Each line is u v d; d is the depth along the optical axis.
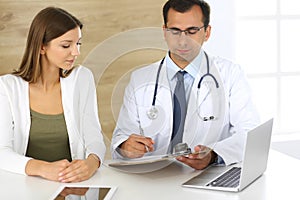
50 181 2.24
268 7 4.10
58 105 2.51
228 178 2.21
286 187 2.13
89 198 2.02
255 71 4.12
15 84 2.48
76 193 2.08
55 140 2.50
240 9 4.05
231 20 3.93
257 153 2.17
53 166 2.28
